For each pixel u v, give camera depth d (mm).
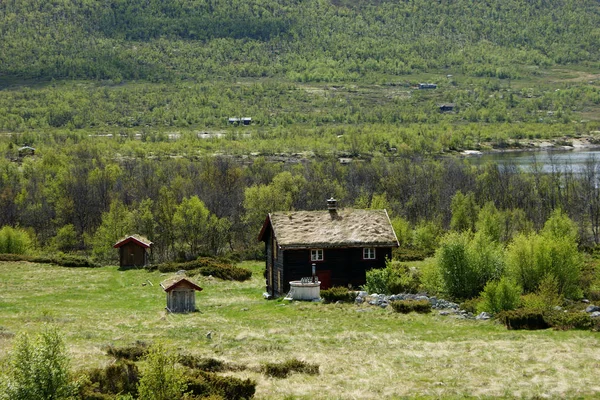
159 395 29516
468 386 38125
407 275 69562
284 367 41250
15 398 27609
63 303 68875
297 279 69812
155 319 59031
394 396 36875
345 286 70812
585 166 194250
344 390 37906
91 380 35469
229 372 41219
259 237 75750
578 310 55406
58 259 95000
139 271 89375
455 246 64000
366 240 70812
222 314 61594
